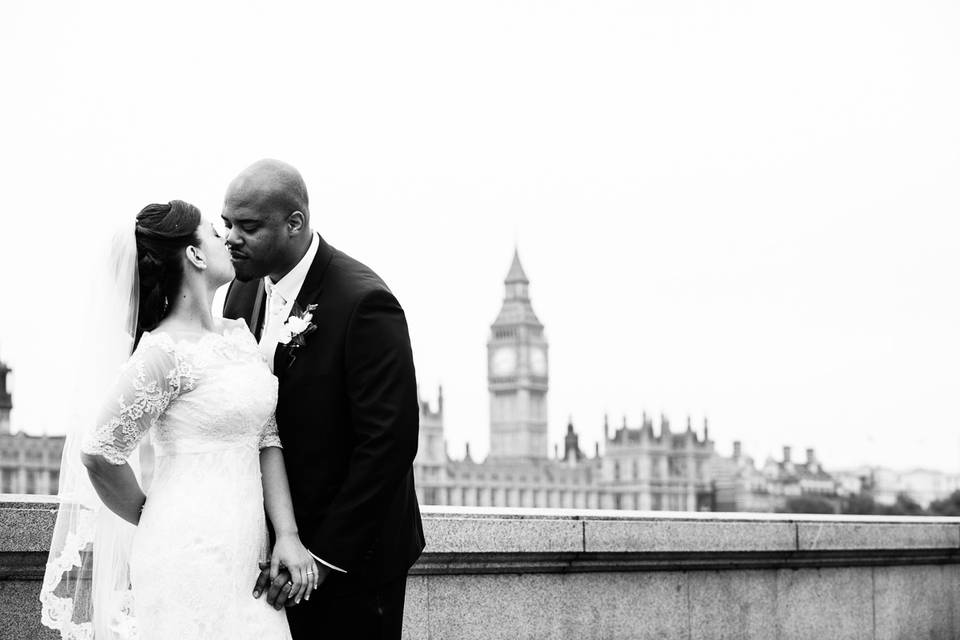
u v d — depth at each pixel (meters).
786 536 8.67
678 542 7.95
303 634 4.52
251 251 4.48
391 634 4.57
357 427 4.41
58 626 4.36
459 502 121.81
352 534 4.31
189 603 4.05
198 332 4.28
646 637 7.90
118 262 4.27
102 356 4.27
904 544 9.63
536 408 171.12
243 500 4.20
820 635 9.07
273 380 4.34
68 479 4.32
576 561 7.43
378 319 4.47
